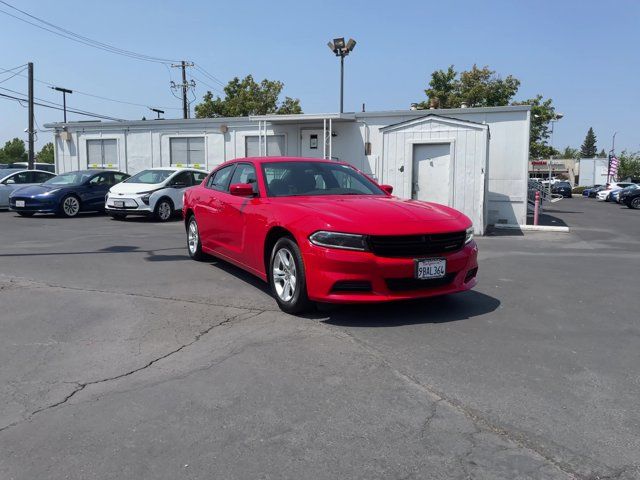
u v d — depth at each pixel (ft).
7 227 40.57
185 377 12.25
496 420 10.31
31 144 99.25
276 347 14.11
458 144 40.19
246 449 9.30
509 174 48.11
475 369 12.76
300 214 16.63
